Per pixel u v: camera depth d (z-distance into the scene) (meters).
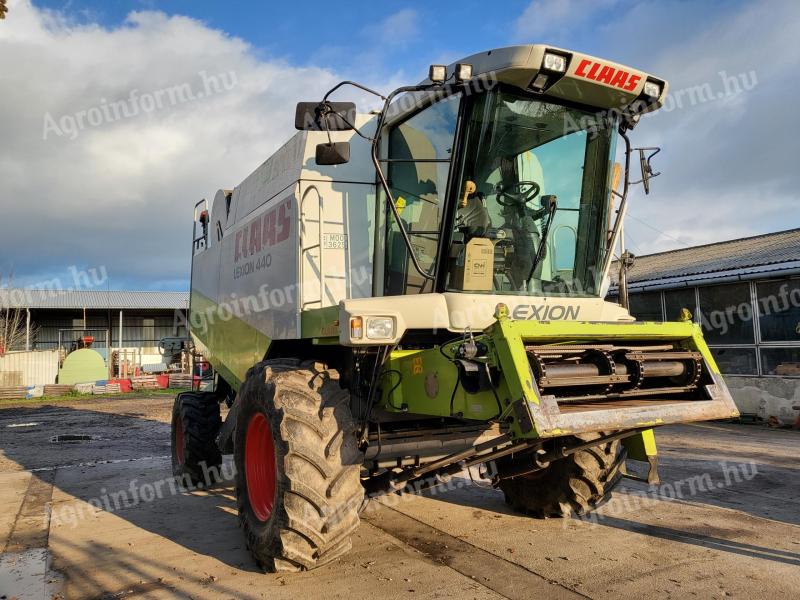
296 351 4.96
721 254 14.53
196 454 6.34
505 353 3.20
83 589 3.60
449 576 3.69
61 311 32.84
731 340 12.07
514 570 3.79
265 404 3.81
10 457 8.70
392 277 4.57
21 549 4.37
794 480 6.34
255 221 5.49
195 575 3.79
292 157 4.80
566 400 3.34
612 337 3.67
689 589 3.47
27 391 21.62
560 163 4.36
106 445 9.95
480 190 4.05
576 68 3.81
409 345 4.21
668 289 13.22
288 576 3.72
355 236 4.62
